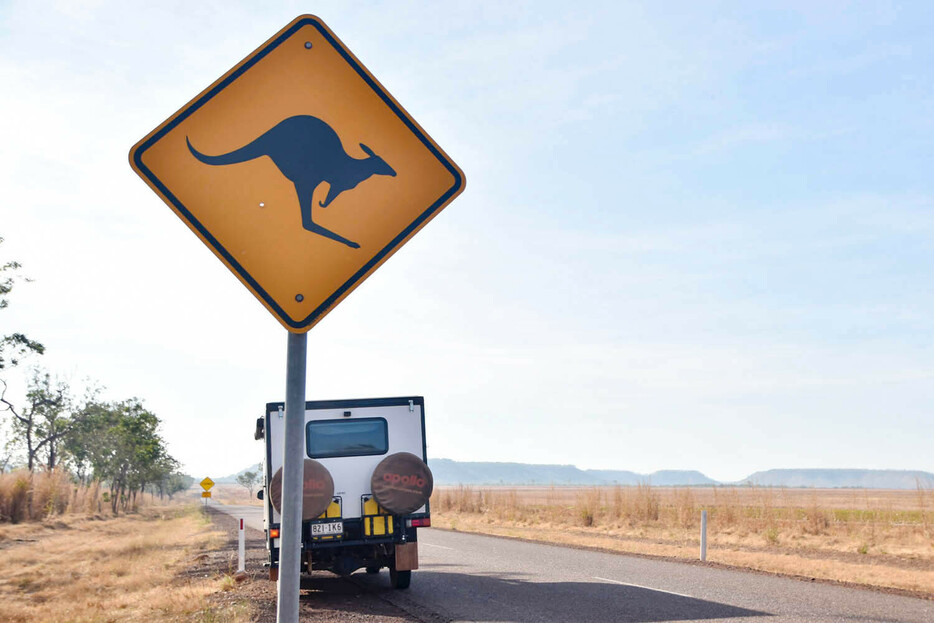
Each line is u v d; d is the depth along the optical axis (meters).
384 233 3.02
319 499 12.63
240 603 11.34
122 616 11.64
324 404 13.34
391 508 12.91
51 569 21.03
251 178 2.95
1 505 39.22
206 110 2.96
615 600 11.65
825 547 21.00
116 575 18.72
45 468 50.19
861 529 25.34
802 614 10.16
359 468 13.23
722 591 12.41
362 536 12.98
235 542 26.45
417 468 13.07
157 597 12.96
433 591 13.16
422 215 3.06
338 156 3.02
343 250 2.99
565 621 10.04
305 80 3.03
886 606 10.80
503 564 17.06
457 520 39.75
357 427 13.39
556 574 15.10
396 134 3.07
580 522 33.94
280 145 2.99
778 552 19.89
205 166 2.93
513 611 10.89
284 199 2.96
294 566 2.67
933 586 12.89
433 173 3.08
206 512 70.31
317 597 12.68
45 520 41.88
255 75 3.00
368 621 10.17
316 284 2.95
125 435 65.19
